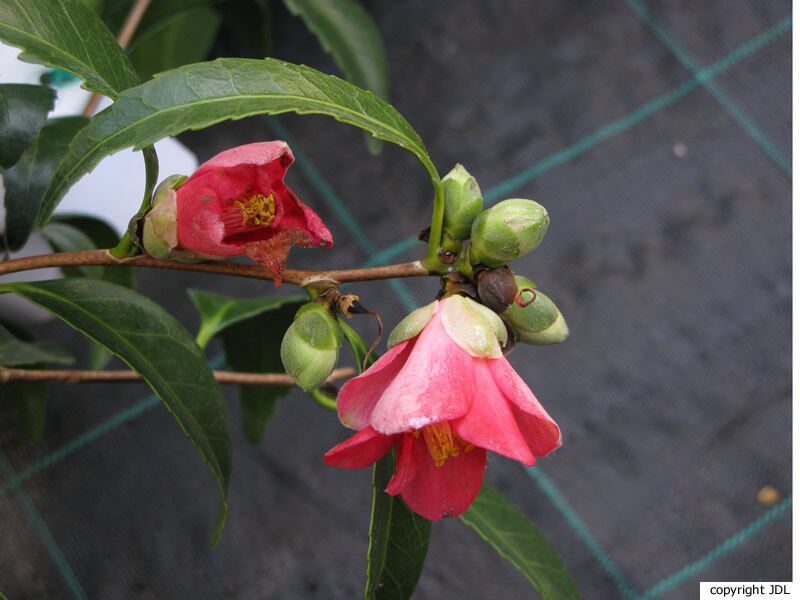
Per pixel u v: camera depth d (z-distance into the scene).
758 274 0.72
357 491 0.64
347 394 0.31
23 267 0.33
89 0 0.43
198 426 0.34
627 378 0.68
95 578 0.59
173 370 0.34
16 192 0.36
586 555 0.64
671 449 0.67
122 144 0.30
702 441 0.67
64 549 0.60
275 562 0.62
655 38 0.77
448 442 0.31
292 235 0.32
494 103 0.75
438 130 0.73
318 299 0.33
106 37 0.33
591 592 0.63
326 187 0.71
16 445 0.61
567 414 0.67
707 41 0.77
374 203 0.71
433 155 0.73
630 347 0.69
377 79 0.47
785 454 0.67
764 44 0.77
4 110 0.33
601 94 0.75
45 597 0.58
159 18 0.46
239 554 0.62
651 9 0.77
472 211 0.33
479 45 0.76
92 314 0.34
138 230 0.32
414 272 0.33
